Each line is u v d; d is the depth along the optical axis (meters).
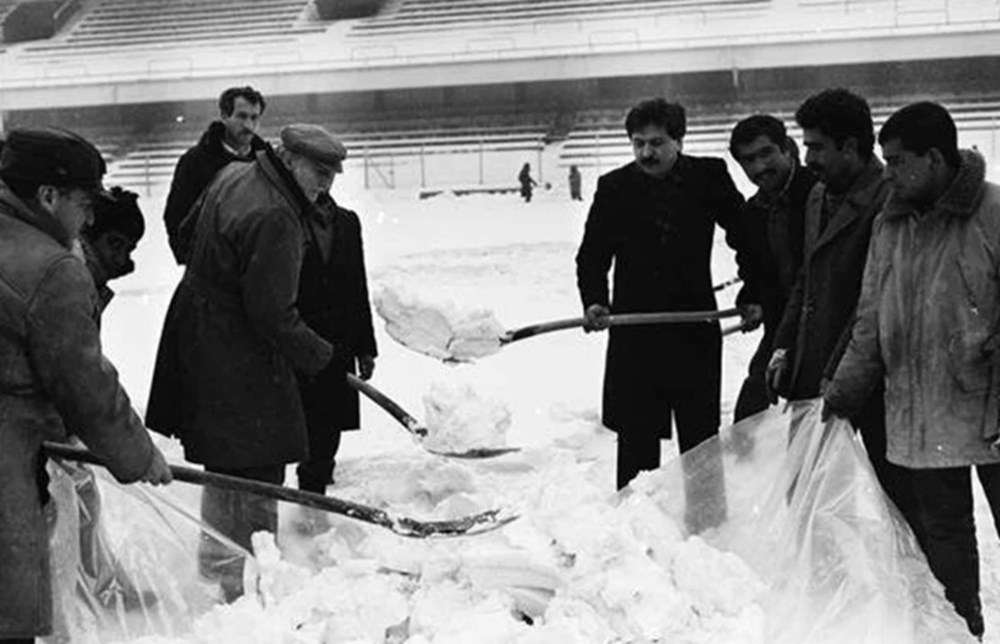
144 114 52.69
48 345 3.93
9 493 3.95
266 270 5.73
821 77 48.06
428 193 42.47
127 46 57.91
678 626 4.63
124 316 17.12
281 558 5.39
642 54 48.50
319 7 58.19
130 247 5.70
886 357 5.38
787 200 6.60
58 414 4.09
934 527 5.37
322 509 5.05
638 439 7.05
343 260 7.56
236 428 5.88
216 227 5.87
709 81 49.00
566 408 10.16
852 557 4.94
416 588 5.14
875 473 5.53
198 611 5.09
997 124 44.06
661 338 7.00
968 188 5.17
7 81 54.19
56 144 4.00
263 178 5.81
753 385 6.93
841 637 4.67
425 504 6.99
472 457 6.55
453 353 6.83
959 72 46.88
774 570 5.14
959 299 5.19
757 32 49.72
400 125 50.81
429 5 56.56
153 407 6.17
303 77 50.91
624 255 7.01
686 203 6.94
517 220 32.12
